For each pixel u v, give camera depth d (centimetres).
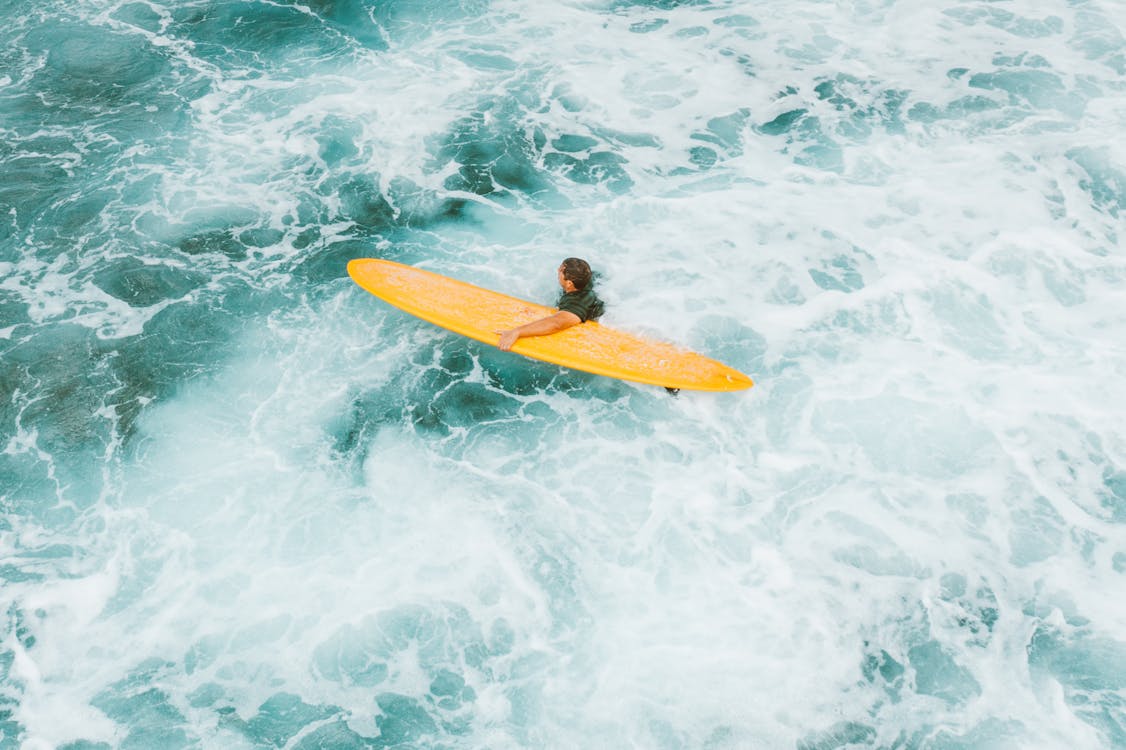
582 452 592
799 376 630
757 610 496
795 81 952
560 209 796
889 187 797
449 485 572
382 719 458
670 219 775
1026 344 638
